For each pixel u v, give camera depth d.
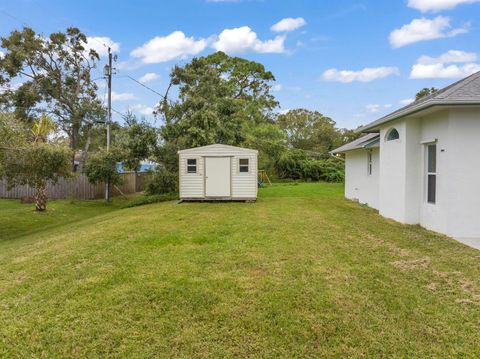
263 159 28.41
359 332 3.28
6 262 5.71
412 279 4.57
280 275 4.68
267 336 3.23
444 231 7.22
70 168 11.66
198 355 2.96
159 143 17.47
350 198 14.70
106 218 10.82
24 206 16.61
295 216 9.51
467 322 3.45
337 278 4.58
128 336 3.23
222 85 20.84
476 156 6.99
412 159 8.38
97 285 4.39
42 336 3.25
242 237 6.89
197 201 13.76
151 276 4.67
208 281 4.46
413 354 2.95
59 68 25.55
